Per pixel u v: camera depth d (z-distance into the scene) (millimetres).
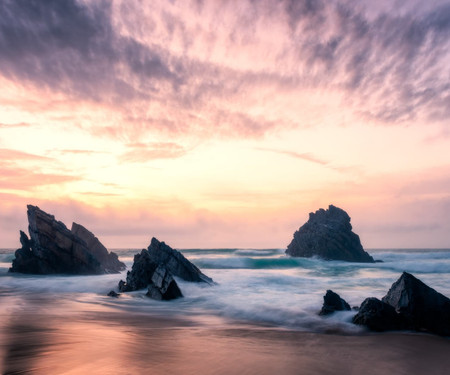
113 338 11469
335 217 75750
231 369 8469
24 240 39594
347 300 21125
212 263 60656
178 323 15477
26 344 10352
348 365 9398
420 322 14203
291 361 9492
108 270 44219
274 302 20078
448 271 47406
